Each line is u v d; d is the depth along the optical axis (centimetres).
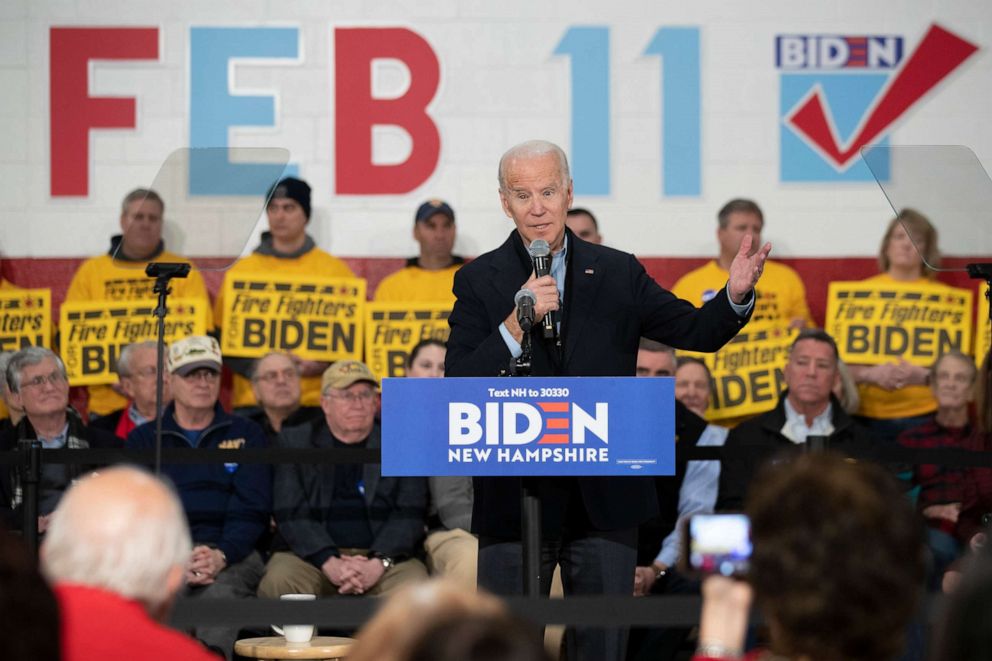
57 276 1014
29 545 662
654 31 1041
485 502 557
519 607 502
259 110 1031
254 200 782
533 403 520
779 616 266
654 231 1038
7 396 896
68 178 1023
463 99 1038
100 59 1028
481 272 578
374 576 823
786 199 1035
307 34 1034
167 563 316
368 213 1030
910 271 990
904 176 780
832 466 274
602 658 558
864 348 990
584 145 1038
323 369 984
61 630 255
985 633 224
